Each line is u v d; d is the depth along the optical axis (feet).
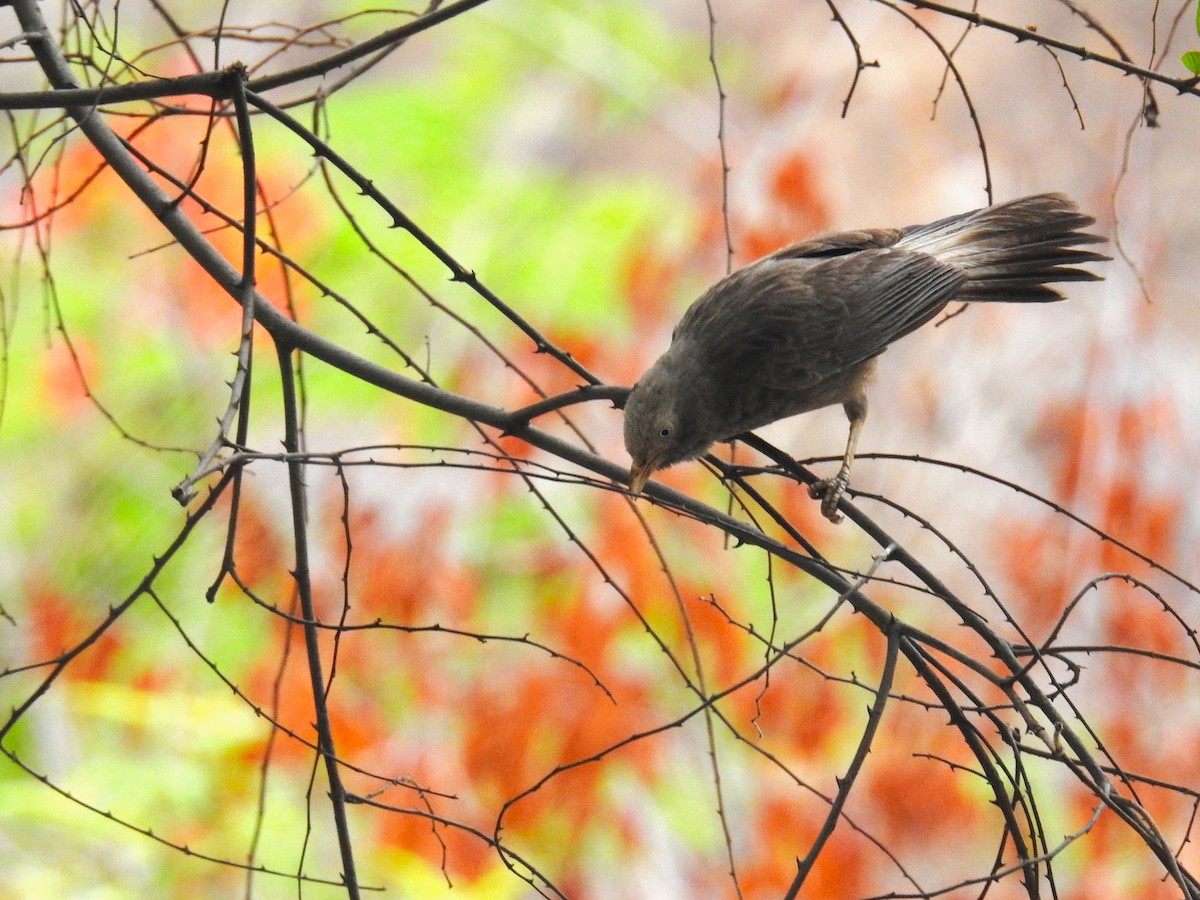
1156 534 44.96
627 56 54.80
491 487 41.91
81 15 23.88
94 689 41.37
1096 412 47.03
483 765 38.65
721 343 29.17
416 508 42.19
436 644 40.86
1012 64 55.93
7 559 46.68
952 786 42.09
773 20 57.41
